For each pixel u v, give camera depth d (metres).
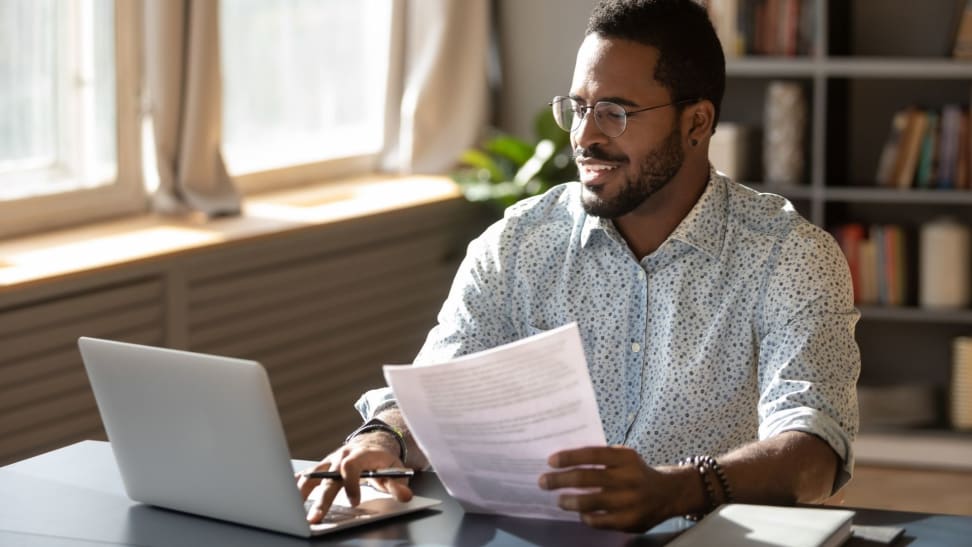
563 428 1.51
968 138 4.29
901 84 4.50
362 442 1.80
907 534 1.60
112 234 3.66
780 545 1.48
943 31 4.44
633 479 1.54
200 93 3.83
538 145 4.60
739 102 4.68
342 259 4.05
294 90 4.56
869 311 4.38
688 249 1.95
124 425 1.68
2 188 3.58
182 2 3.80
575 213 2.04
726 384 1.94
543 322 2.03
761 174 4.66
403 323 4.38
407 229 4.32
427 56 4.77
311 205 4.21
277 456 1.55
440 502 1.72
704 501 1.63
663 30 1.87
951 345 4.56
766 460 1.68
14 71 3.57
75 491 1.79
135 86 3.87
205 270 3.59
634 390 1.97
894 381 4.61
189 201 3.89
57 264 3.28
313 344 4.00
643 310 1.97
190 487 1.66
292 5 4.52
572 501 1.55
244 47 4.34
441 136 4.83
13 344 3.12
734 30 4.45
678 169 1.91
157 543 1.59
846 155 4.57
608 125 1.87
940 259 4.34
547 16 4.95
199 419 1.60
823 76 4.29
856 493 4.07
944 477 4.25
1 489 1.80
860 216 4.60
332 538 1.59
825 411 1.79
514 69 5.02
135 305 3.42
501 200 4.48
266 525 1.61
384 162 4.89
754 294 1.92
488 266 2.06
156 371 1.61
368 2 4.85
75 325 3.27
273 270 3.82
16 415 3.16
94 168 3.82
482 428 1.53
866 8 4.51
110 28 3.77
